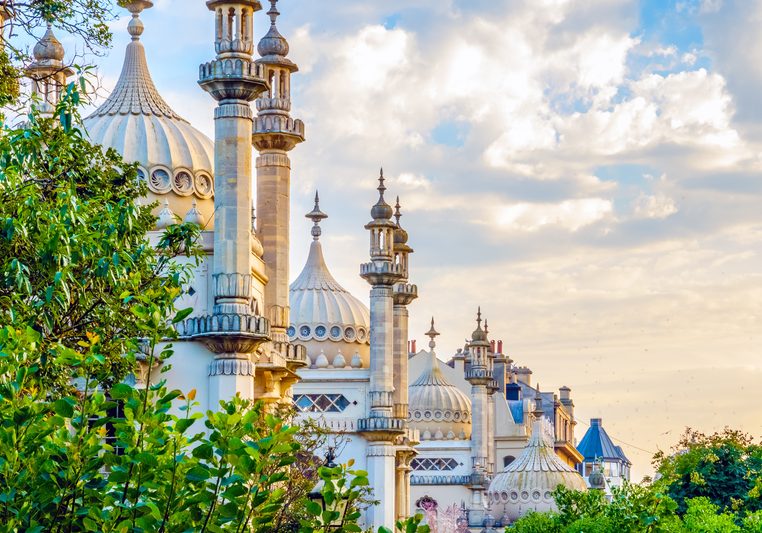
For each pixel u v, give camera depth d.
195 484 23.22
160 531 22.30
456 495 136.50
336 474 23.36
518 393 181.00
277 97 75.50
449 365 171.38
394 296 111.00
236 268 63.19
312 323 107.81
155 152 71.75
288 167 75.50
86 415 23.53
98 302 38.34
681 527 58.88
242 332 61.84
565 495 68.44
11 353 25.25
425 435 138.25
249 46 64.81
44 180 40.81
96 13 43.81
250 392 62.62
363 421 98.75
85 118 74.06
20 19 43.44
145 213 45.69
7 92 41.28
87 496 23.23
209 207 73.06
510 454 152.12
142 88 74.88
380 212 102.06
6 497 22.14
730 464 80.25
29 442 23.05
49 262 34.38
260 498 22.80
